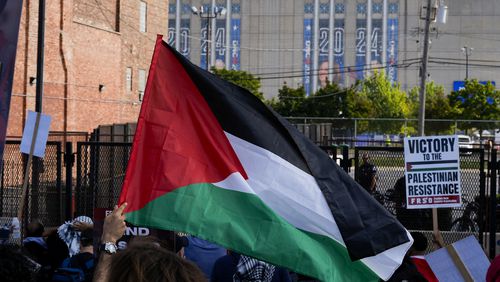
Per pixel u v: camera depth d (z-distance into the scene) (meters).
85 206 12.73
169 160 5.43
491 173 11.39
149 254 2.88
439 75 105.00
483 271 6.04
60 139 30.56
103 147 15.68
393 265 5.72
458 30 104.56
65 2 31.39
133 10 41.88
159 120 5.52
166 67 5.59
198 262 8.16
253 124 5.61
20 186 13.69
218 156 5.52
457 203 7.79
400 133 59.06
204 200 5.41
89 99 35.34
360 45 105.31
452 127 59.50
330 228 5.60
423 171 7.84
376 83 76.50
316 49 105.75
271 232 5.45
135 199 5.36
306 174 5.63
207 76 5.61
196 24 106.81
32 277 3.78
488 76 104.44
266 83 106.75
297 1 105.62
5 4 5.10
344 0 105.44
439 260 6.11
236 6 106.50
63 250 7.76
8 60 5.09
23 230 12.01
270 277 6.21
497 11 104.06
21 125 28.48
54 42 30.86
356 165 11.66
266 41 106.25
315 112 69.75
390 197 11.92
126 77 41.62
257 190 5.54
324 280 5.47
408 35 104.31
